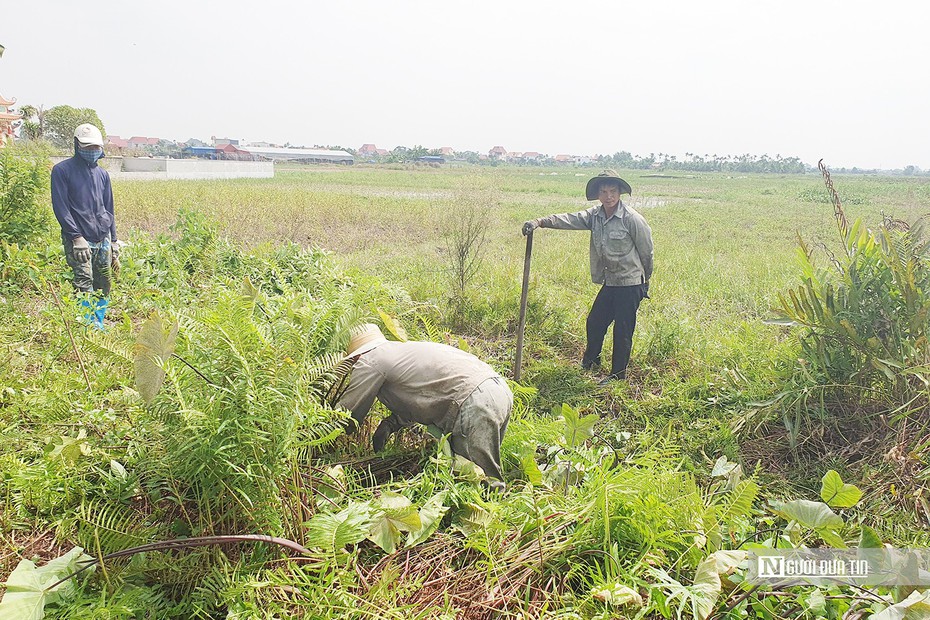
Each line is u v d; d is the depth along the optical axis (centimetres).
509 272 858
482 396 352
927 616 239
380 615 260
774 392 487
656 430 489
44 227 812
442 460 338
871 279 455
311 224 1562
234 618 254
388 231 1515
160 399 285
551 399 550
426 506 307
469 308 739
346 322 362
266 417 281
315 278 741
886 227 458
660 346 635
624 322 576
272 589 268
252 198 1950
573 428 367
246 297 326
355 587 275
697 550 302
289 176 5103
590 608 277
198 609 263
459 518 321
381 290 538
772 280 947
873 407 452
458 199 796
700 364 589
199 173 4603
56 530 303
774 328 675
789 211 2409
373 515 286
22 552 296
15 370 475
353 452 398
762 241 1514
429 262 1011
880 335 452
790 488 409
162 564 273
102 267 666
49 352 487
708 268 1047
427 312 724
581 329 711
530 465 360
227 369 290
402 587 276
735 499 323
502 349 665
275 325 317
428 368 357
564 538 319
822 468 426
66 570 263
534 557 303
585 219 577
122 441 350
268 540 274
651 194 3656
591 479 364
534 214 1983
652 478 339
